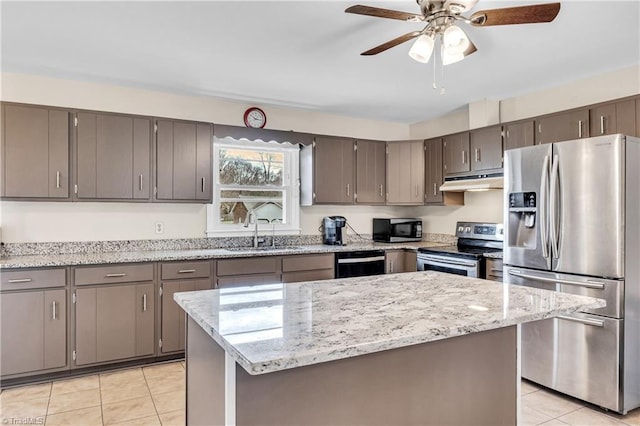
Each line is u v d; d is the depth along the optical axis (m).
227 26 2.46
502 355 1.75
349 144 4.48
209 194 3.75
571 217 2.70
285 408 1.29
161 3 2.19
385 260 4.32
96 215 3.56
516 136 3.61
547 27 2.46
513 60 3.00
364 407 1.42
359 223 4.94
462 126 4.50
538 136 3.43
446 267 3.85
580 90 3.43
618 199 2.48
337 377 1.37
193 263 3.37
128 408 2.55
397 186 4.68
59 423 2.36
